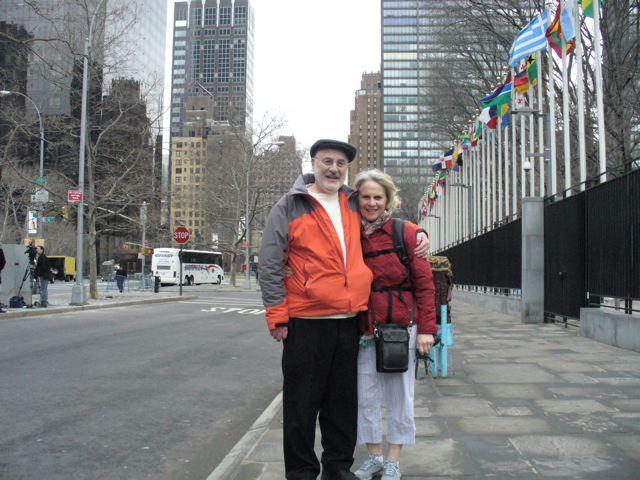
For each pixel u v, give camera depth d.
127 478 4.29
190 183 55.25
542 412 5.39
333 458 3.58
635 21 19.39
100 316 17.27
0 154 25.39
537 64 15.73
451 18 26.34
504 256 17.20
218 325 15.41
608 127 18.73
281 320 3.41
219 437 5.35
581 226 11.51
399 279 3.73
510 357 8.67
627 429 4.79
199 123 72.06
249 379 8.12
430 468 3.93
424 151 101.38
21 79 26.05
